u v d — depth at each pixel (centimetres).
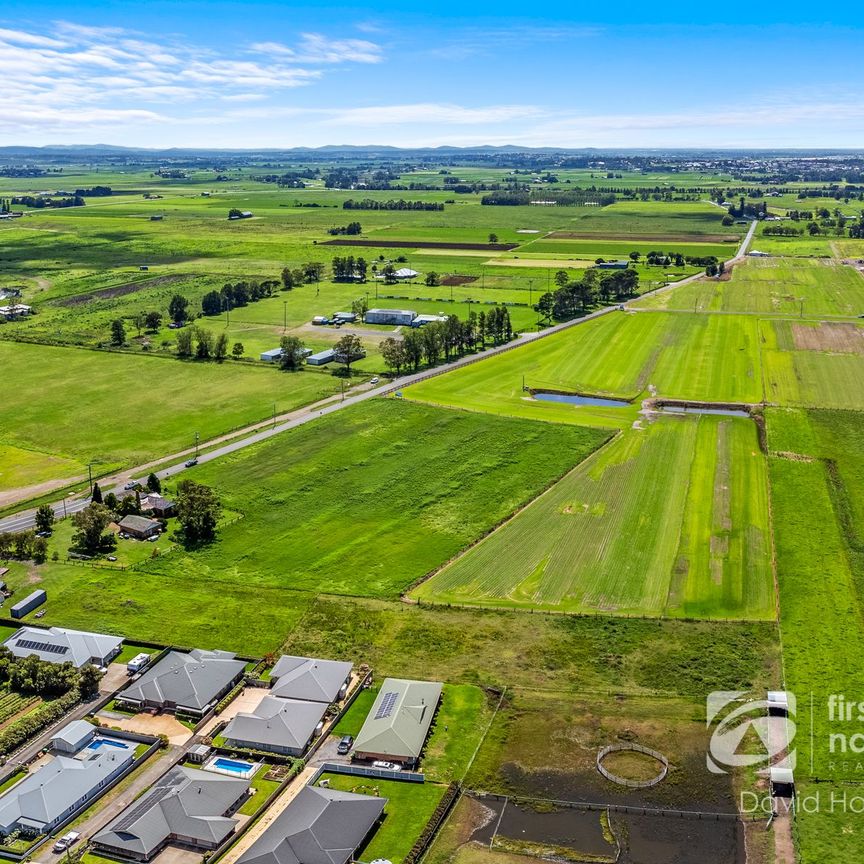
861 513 12750
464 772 7888
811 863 6762
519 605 10475
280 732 8288
